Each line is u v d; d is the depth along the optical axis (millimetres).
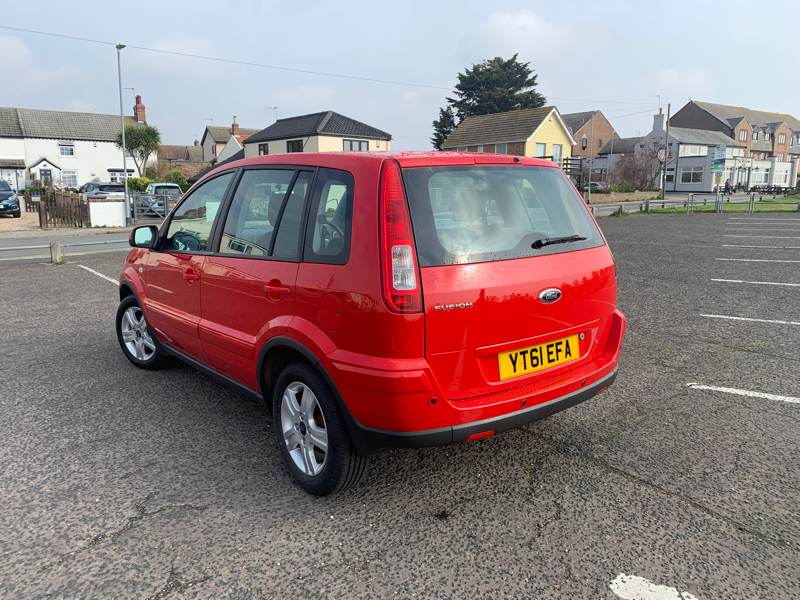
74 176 56594
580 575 2402
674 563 2465
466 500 2979
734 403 4188
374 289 2529
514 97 62938
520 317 2797
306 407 3025
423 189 2680
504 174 3023
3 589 2346
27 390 4633
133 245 4594
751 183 70250
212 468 3344
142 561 2521
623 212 29359
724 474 3197
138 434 3805
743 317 6672
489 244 2766
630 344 5707
